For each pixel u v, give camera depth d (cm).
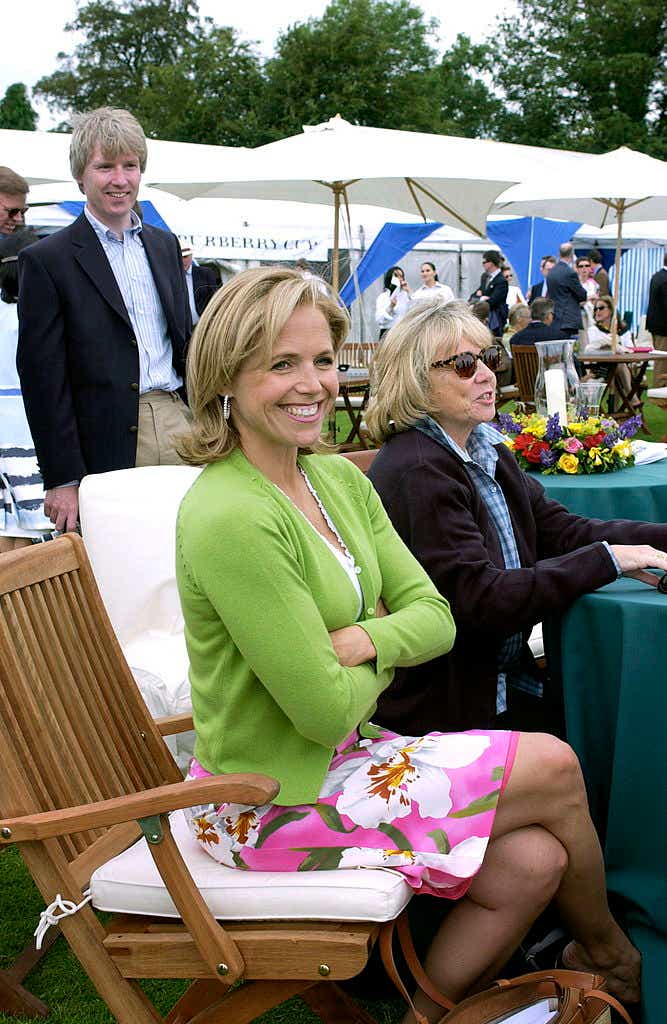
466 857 177
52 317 354
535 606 236
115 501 308
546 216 1123
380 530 215
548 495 338
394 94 3741
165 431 375
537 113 4191
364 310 1568
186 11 5259
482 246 1745
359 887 170
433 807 182
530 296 1388
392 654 192
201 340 185
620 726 221
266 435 189
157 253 380
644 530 281
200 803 164
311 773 185
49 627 202
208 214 1118
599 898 201
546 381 392
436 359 261
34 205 988
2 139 778
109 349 361
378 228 1254
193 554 178
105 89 5184
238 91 3819
